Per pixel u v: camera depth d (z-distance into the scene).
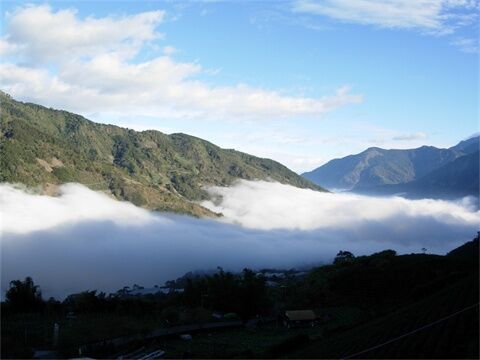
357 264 138.38
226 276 123.94
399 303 98.31
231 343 81.75
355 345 56.97
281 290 143.75
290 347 72.38
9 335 70.81
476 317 49.94
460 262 121.94
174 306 114.00
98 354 68.25
